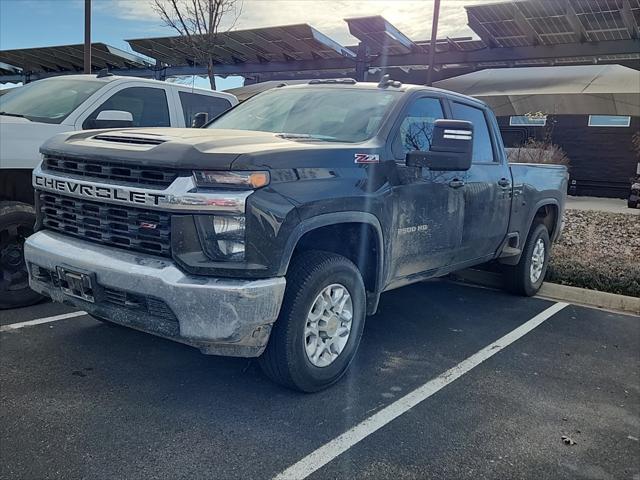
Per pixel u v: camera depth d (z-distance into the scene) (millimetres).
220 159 2916
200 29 12328
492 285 6707
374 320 5199
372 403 3488
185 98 6789
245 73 23906
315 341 3459
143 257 3094
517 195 5617
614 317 5676
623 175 18812
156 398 3389
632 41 17109
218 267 2910
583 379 4051
